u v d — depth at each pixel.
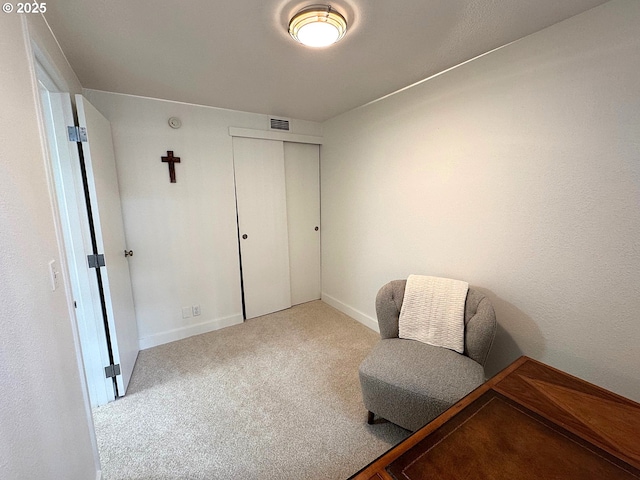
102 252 1.75
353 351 2.48
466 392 1.37
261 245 3.12
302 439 1.58
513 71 1.62
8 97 0.78
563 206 1.50
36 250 0.87
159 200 2.50
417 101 2.18
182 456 1.47
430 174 2.17
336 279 3.39
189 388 2.01
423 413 1.42
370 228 2.80
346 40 1.54
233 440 1.57
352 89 2.26
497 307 1.85
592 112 1.36
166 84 2.09
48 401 0.86
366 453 1.50
